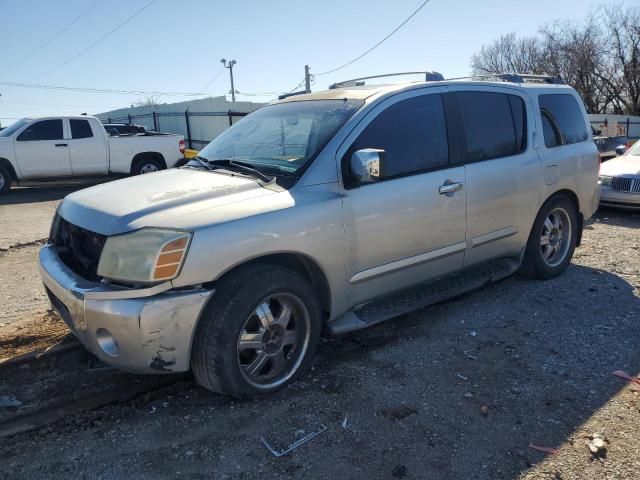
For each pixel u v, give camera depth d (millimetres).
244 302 3113
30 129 13594
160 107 27938
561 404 3254
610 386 3453
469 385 3482
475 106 4551
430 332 4297
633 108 41438
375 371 3678
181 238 2904
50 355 3848
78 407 3293
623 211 9430
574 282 5410
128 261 2934
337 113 3867
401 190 3865
